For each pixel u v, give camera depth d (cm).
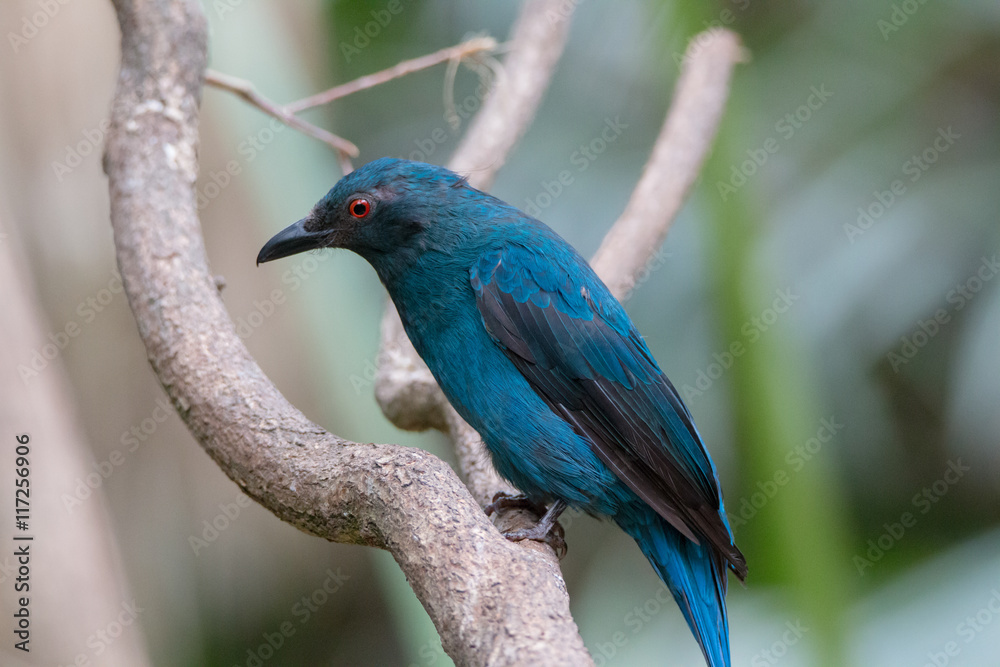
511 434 885
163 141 863
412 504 562
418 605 864
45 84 1082
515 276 894
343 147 973
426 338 908
